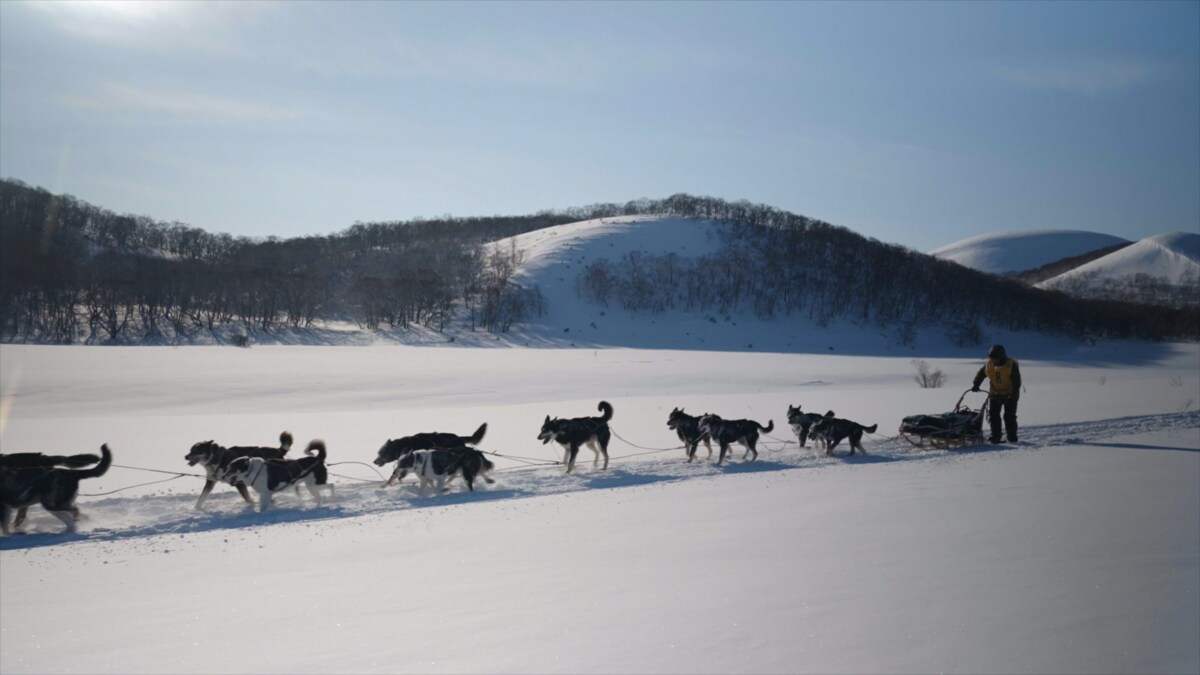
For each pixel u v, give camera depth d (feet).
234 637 20.21
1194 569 25.49
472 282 377.50
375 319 316.60
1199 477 42.60
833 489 40.11
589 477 45.85
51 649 19.51
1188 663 18.39
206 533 32.65
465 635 20.24
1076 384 128.67
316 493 39.58
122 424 72.90
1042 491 38.81
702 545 28.89
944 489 39.65
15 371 129.49
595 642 19.71
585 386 124.57
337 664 18.51
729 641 19.71
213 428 69.67
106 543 30.91
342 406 98.53
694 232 472.03
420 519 34.71
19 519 34.58
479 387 119.85
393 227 551.18
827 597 22.93
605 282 389.60
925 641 19.67
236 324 280.51
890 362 212.02
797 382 138.41
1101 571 25.30
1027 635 20.07
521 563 26.84
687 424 53.16
